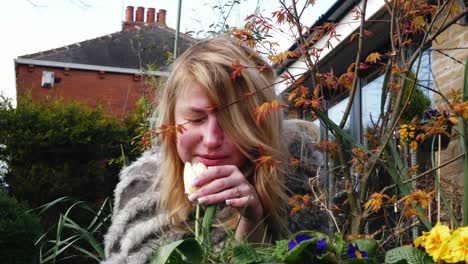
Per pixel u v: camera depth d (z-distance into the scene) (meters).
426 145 3.11
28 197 9.34
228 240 1.20
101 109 10.48
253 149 1.54
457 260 0.98
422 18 1.71
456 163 3.58
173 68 1.60
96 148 9.68
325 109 1.63
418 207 1.44
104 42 18.12
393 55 1.61
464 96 1.47
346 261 0.99
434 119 1.76
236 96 1.53
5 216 5.08
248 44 1.73
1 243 4.97
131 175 1.93
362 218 1.50
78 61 17.36
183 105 1.52
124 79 17.39
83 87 17.22
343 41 4.52
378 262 1.11
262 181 1.49
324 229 1.73
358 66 1.61
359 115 5.47
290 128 1.88
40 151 9.62
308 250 0.99
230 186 1.32
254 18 1.78
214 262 1.08
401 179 1.44
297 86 1.64
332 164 1.80
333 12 4.46
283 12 1.74
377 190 1.75
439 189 1.43
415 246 1.05
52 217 8.67
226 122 1.50
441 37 4.21
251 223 1.40
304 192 1.78
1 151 9.56
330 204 1.69
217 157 1.50
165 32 16.72
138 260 1.64
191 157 1.53
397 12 1.71
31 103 10.23
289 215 1.70
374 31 4.50
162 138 1.59
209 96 1.50
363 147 1.45
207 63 1.52
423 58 4.47
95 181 9.48
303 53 1.68
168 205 1.62
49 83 16.92
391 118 1.60
